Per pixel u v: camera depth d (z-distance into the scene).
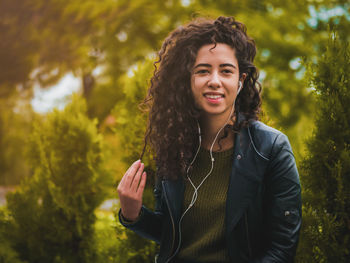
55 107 3.44
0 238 3.23
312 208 1.82
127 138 2.76
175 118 1.56
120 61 11.11
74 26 9.96
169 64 1.54
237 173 1.40
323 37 10.11
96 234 3.21
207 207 1.44
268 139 1.41
